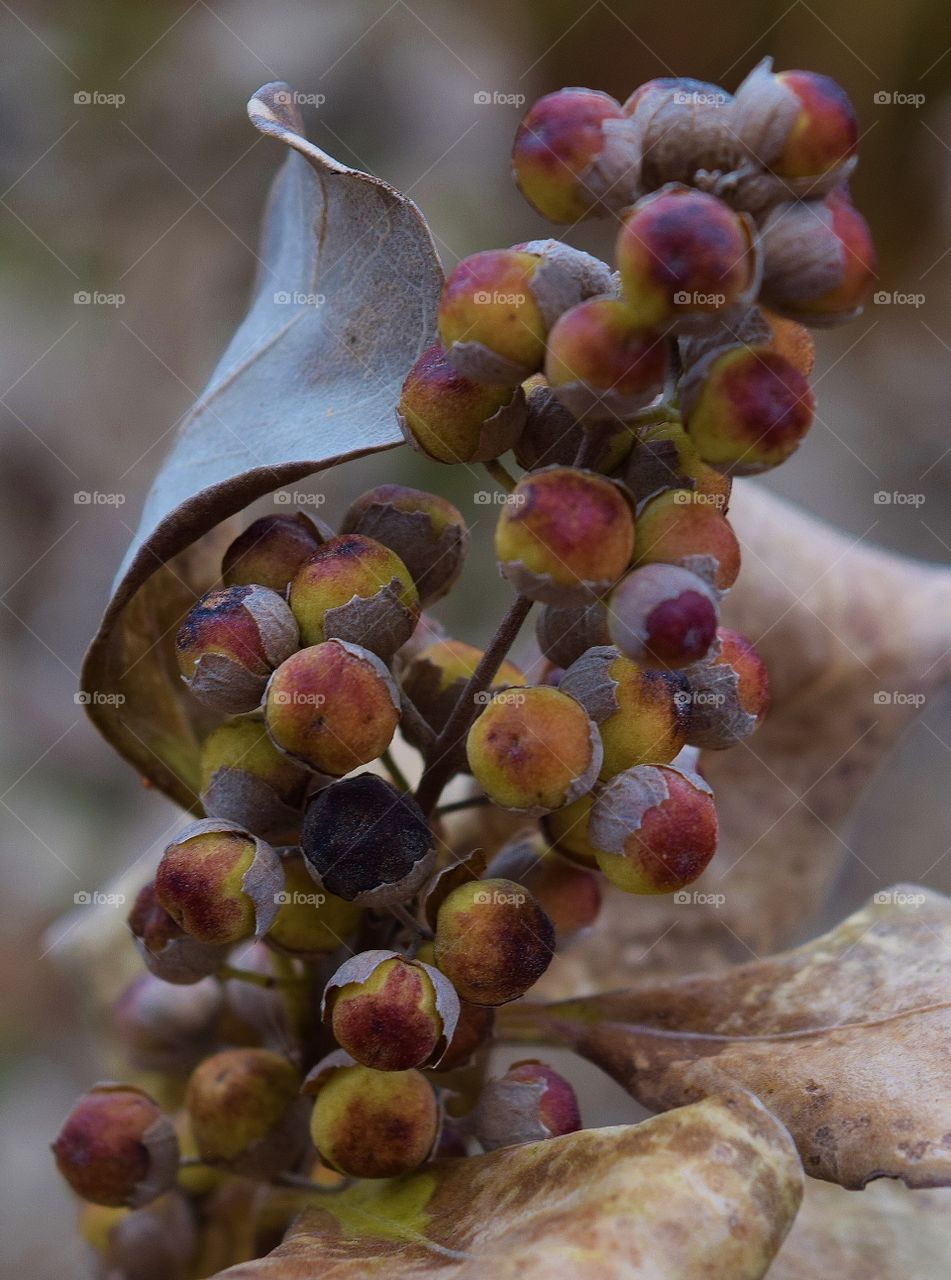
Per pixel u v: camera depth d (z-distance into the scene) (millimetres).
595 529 158
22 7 415
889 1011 173
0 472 411
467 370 160
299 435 171
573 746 163
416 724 170
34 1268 343
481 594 377
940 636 204
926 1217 188
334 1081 168
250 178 413
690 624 158
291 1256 164
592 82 425
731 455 159
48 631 415
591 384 156
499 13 426
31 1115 364
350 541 167
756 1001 177
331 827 165
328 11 419
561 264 159
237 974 177
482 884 165
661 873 165
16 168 410
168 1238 190
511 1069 175
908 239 438
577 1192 159
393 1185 169
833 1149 166
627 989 180
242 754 169
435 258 169
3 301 407
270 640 166
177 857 166
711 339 161
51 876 387
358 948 174
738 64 420
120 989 206
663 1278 154
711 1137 158
